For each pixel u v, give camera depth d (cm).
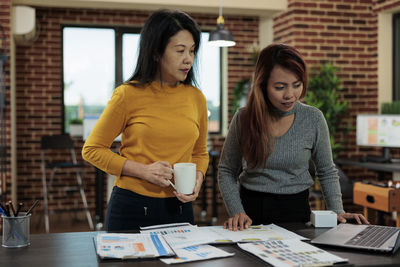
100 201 476
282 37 542
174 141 160
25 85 563
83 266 114
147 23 156
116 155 156
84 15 577
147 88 160
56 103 573
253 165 174
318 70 515
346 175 481
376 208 353
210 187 602
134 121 158
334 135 521
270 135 171
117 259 118
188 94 167
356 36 527
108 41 600
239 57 620
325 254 122
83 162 579
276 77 158
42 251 128
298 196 177
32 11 500
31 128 566
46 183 569
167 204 161
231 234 146
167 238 138
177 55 153
